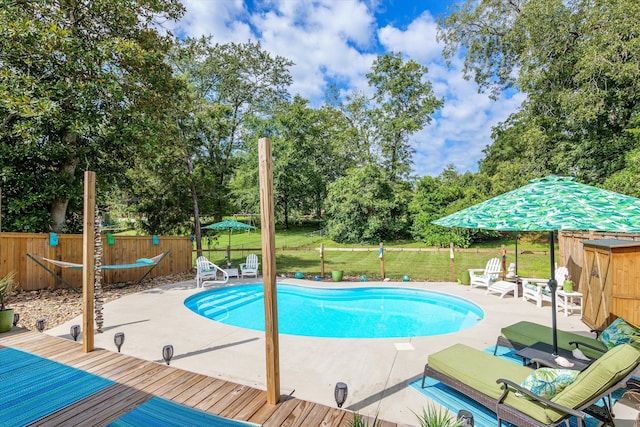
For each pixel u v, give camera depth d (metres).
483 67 20.62
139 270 11.78
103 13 9.64
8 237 8.64
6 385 3.88
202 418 3.26
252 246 21.11
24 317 7.00
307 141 27.84
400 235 24.08
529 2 16.09
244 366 4.77
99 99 9.55
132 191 14.77
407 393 3.98
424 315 8.80
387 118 29.38
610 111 15.38
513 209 3.89
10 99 7.49
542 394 2.99
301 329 7.71
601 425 3.22
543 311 7.65
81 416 3.29
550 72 16.55
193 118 15.48
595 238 7.43
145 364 4.48
